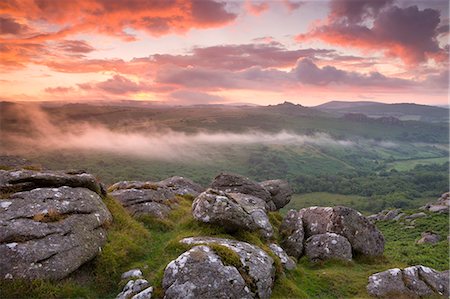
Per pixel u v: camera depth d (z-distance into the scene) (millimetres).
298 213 30141
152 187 30078
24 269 14586
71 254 16219
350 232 26656
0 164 25016
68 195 19859
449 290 20156
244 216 23469
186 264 15977
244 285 15992
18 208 17250
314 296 19141
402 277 20484
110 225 20891
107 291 16250
